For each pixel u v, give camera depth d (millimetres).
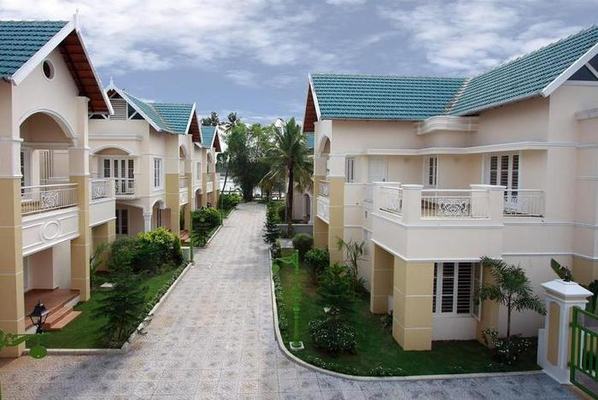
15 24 13273
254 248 27781
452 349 12578
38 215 13344
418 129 18734
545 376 11023
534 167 13695
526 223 13242
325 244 23547
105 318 14539
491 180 16141
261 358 11828
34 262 16484
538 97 13391
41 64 13109
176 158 28219
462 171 17547
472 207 12312
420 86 20438
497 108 15742
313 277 19406
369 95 19562
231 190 68562
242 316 15086
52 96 13812
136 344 12625
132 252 19750
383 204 14688
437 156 17562
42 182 20281
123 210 26328
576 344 10438
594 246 12719
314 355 11938
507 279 11508
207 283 19328
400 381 10719
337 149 18734
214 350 12289
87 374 10836
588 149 12875
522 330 13312
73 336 13094
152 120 24391
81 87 15812
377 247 15211
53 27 13148
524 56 17156
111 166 24812
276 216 35094
